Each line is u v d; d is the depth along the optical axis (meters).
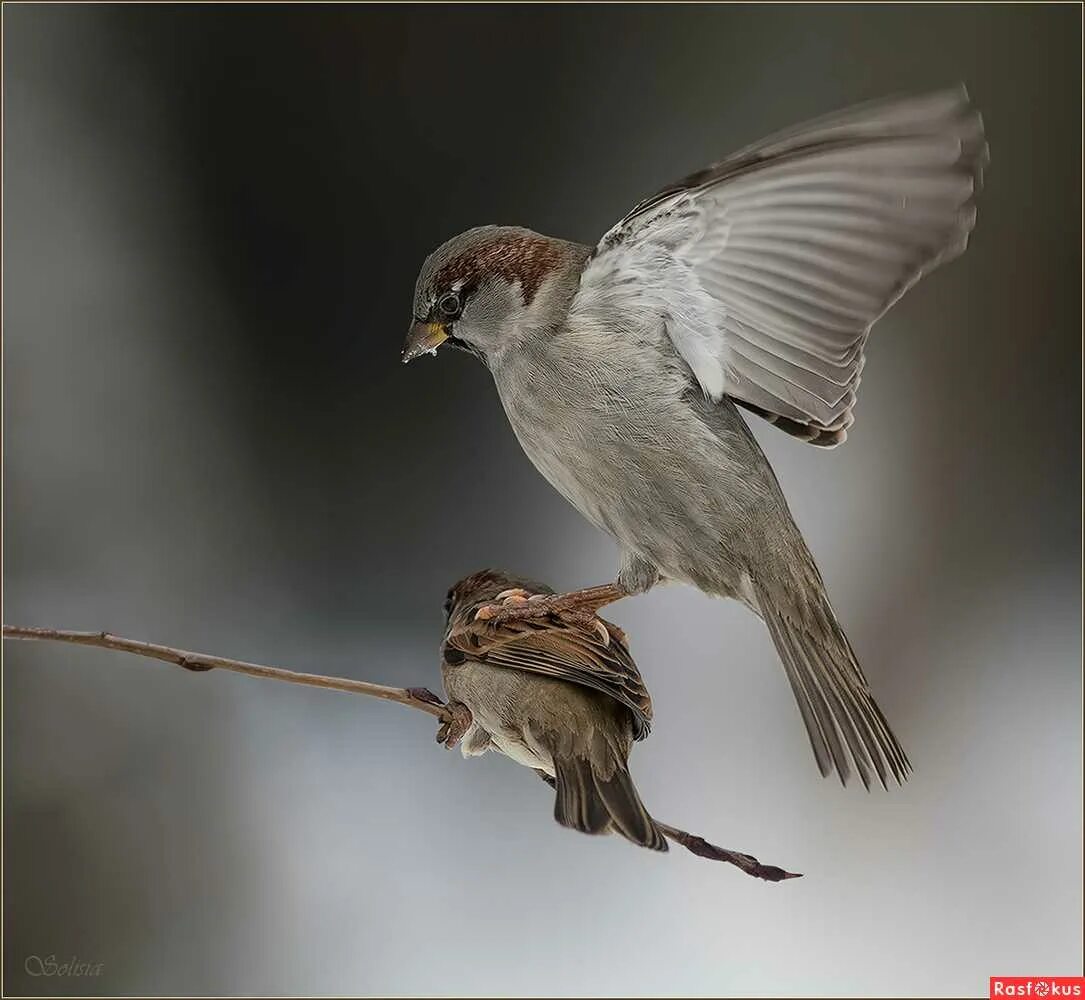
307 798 9.84
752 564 6.03
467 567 10.88
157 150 10.97
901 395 11.26
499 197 11.05
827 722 6.04
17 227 10.72
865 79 11.11
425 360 11.02
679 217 5.46
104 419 10.70
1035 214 11.16
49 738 9.78
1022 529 11.07
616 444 5.91
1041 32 11.05
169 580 10.54
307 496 10.93
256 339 11.01
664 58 11.14
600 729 5.80
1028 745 10.48
